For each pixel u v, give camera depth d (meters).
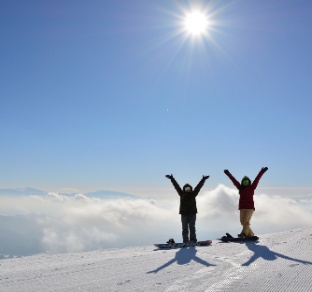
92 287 5.39
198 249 10.44
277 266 6.38
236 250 9.43
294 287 4.60
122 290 5.02
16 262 10.02
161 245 13.19
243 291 4.47
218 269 6.33
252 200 13.79
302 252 8.23
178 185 13.98
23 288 5.60
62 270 7.30
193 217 13.79
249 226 13.91
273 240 11.69
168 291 4.74
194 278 5.54
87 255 11.15
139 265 7.50
